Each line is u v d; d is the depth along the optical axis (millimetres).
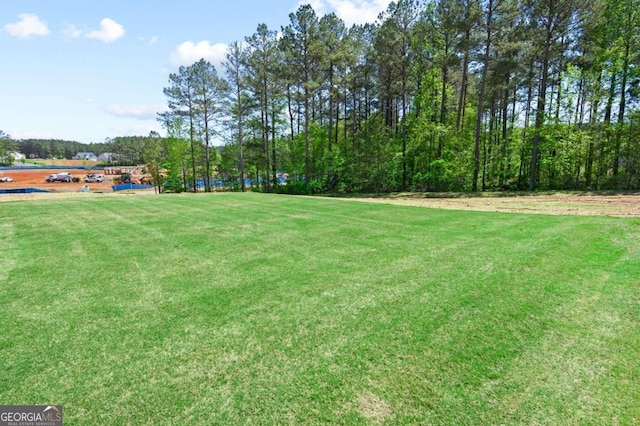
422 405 2363
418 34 21406
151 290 4496
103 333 3393
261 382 2627
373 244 6734
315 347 3092
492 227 8125
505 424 2184
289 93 27141
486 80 19891
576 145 18391
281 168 32844
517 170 22984
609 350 2969
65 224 9125
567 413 2264
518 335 3234
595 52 18312
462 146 22297
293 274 5047
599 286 4340
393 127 30266
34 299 4227
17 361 2924
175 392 2523
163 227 8680
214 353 3025
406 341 3160
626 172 18016
